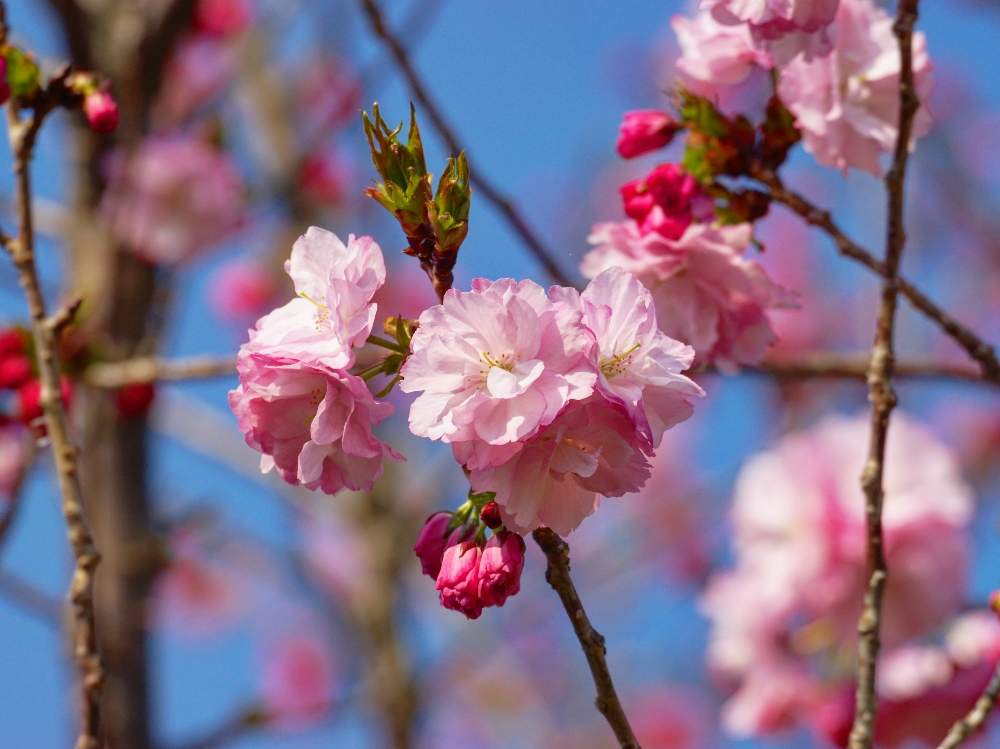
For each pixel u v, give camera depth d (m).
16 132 0.89
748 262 0.89
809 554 1.01
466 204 0.79
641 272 0.89
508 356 0.77
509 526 0.77
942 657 1.00
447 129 0.95
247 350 0.79
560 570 0.78
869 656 0.82
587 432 0.77
